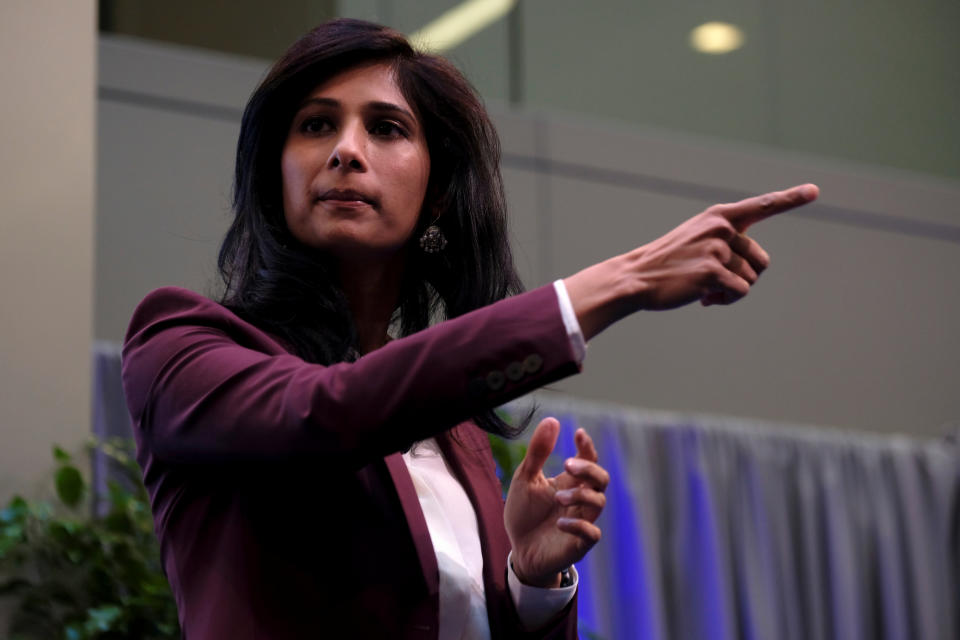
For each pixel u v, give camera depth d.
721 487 13.21
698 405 14.02
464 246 3.96
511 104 14.14
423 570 3.24
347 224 3.55
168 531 3.27
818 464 13.88
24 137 7.25
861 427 14.86
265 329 3.46
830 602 13.41
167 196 11.86
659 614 12.25
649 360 13.91
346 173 3.55
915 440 15.14
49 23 7.47
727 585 12.77
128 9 12.51
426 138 3.88
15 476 6.79
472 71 13.92
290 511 3.18
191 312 3.32
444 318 4.01
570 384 13.41
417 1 13.52
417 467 3.75
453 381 2.86
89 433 7.01
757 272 2.96
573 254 13.88
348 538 3.21
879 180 15.89
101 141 11.75
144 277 11.51
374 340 3.84
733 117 15.30
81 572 6.80
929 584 13.79
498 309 2.95
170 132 12.08
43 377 6.96
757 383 14.42
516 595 3.54
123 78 12.08
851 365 15.03
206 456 3.06
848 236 15.52
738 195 14.93
